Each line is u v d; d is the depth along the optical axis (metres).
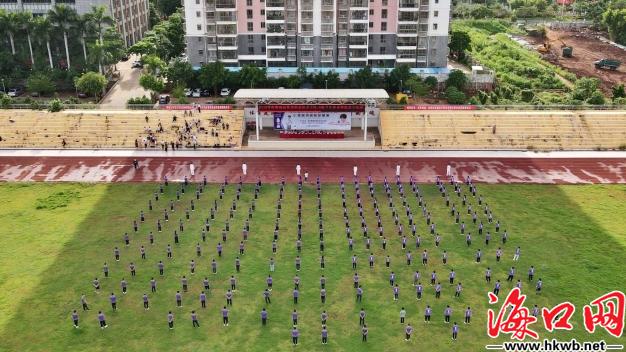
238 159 90.19
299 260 59.16
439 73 123.06
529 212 72.56
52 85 118.31
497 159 90.31
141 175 84.06
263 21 124.81
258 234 66.56
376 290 55.72
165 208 73.44
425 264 60.28
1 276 57.56
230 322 50.84
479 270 59.28
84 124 97.69
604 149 94.06
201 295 52.72
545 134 96.62
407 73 120.06
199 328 50.06
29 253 62.09
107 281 56.97
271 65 126.75
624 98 110.25
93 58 124.50
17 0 137.75
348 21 123.81
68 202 75.00
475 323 50.94
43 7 138.00
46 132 96.31
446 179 83.12
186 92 120.50
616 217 71.31
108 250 62.97
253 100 93.25
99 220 70.00
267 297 53.47
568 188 80.19
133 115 99.25
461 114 100.31
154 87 114.31
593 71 144.62
